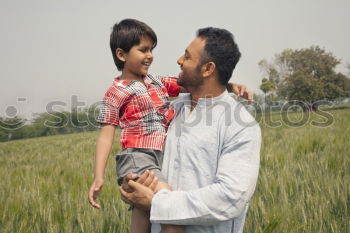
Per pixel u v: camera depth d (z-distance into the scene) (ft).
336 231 14.08
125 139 9.50
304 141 35.17
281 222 14.21
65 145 70.54
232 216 6.93
